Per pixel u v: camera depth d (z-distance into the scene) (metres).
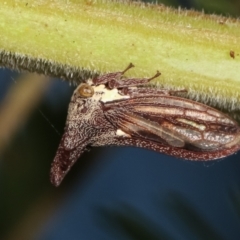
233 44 0.05
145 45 0.05
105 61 0.05
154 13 0.05
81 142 0.05
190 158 0.05
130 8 0.05
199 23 0.05
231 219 0.06
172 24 0.05
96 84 0.05
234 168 0.06
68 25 0.05
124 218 0.06
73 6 0.05
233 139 0.05
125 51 0.05
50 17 0.05
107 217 0.06
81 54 0.05
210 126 0.05
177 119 0.05
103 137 0.05
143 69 0.05
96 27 0.05
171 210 0.06
